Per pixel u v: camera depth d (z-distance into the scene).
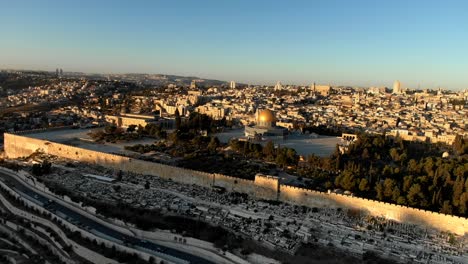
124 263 166.38
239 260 160.00
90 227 194.25
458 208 186.62
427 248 161.62
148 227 186.25
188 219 192.75
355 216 190.25
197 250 170.75
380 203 186.38
